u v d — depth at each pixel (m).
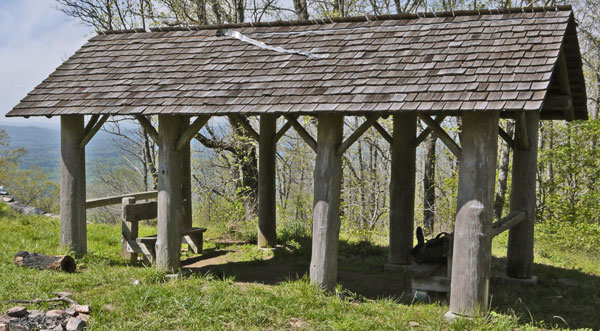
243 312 6.09
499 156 19.09
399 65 6.84
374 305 6.57
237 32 8.70
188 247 10.27
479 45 6.77
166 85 7.78
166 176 7.73
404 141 9.15
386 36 7.60
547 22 6.81
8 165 29.45
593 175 15.51
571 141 16.91
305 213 16.88
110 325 5.54
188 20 17.05
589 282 8.38
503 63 6.27
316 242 6.95
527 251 8.34
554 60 6.07
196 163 17.11
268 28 8.73
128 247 8.90
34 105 8.07
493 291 7.82
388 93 6.36
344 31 8.01
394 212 9.21
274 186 10.63
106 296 6.50
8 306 5.94
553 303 7.11
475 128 5.93
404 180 9.16
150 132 7.85
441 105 5.90
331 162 6.83
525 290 7.89
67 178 8.72
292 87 6.97
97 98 7.90
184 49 8.66
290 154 18.00
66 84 8.41
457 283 6.08
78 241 8.80
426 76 6.47
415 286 7.05
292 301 6.43
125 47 9.09
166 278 7.61
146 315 5.93
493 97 5.79
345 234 13.25
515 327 5.97
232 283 7.52
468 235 5.99
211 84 7.53
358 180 17.55
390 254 9.26
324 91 6.71
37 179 30.39
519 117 7.62
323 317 6.00
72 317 5.59
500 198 16.38
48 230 10.80
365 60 7.15
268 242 10.61
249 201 16.00
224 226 12.38
